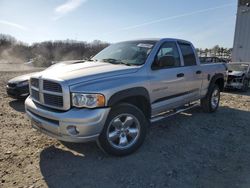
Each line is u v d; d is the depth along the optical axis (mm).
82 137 3389
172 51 5031
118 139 3850
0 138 4570
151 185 3154
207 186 3150
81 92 3393
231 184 3197
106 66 4141
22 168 3516
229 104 8016
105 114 3486
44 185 3117
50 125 3533
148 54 4465
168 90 4727
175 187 3121
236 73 10820
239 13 13969
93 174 3391
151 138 4715
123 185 3146
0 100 7777
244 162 3807
